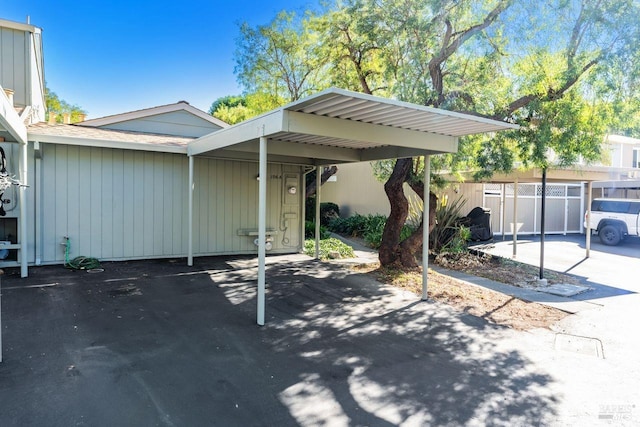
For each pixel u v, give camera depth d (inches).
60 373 128.3
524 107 275.6
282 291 239.6
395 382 128.8
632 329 185.0
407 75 285.7
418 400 117.9
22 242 252.1
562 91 259.6
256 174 373.4
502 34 273.1
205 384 124.2
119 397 114.9
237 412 109.1
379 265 323.0
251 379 128.4
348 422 105.7
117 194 314.5
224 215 359.9
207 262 323.9
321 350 153.4
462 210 533.6
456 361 146.3
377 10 291.9
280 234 386.3
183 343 156.6
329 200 689.6
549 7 251.8
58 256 295.0
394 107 157.8
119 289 233.5
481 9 272.1
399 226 314.2
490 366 142.6
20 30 360.8
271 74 461.1
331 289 247.4
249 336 165.9
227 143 229.6
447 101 288.8
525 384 129.3
